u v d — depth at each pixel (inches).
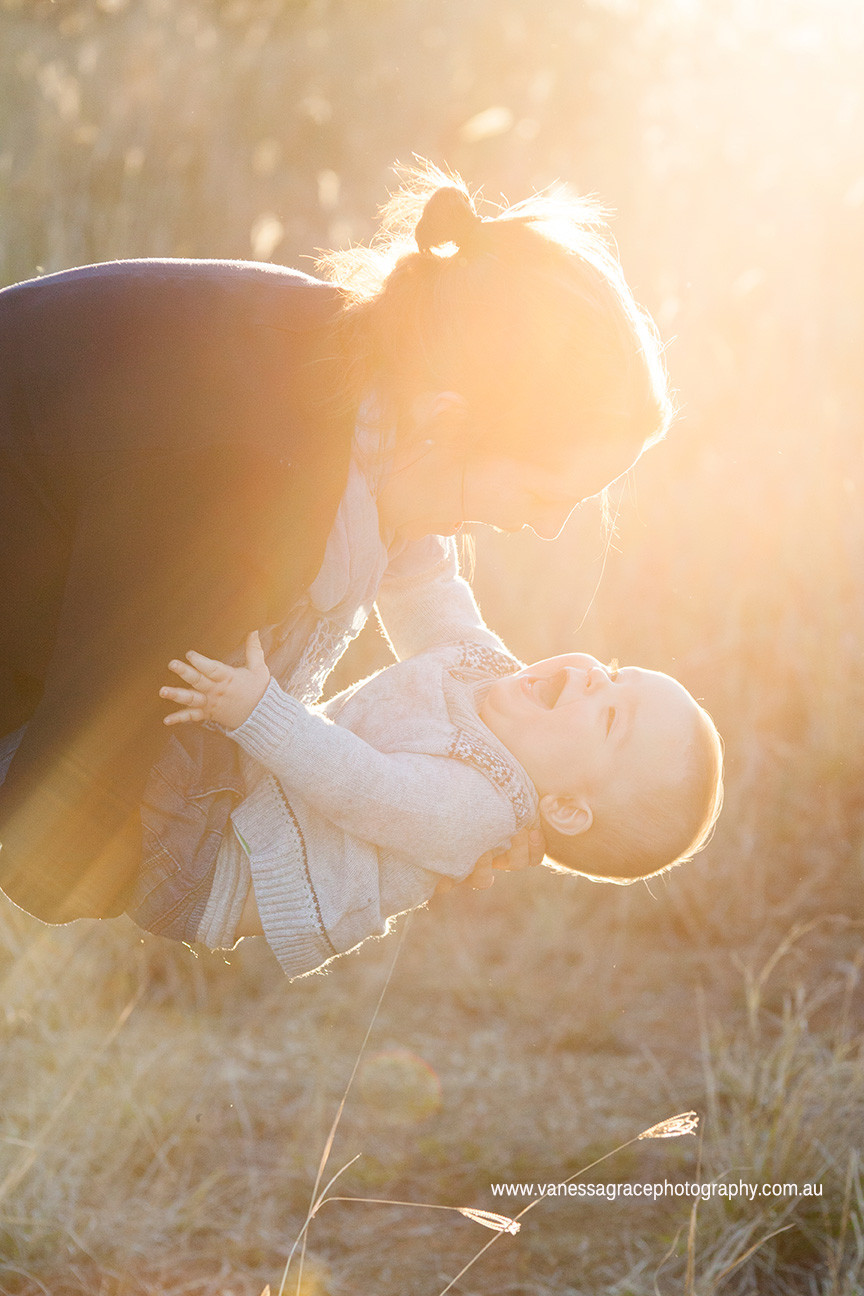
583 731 83.3
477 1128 152.9
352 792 71.4
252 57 315.9
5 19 317.7
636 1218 136.6
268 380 66.5
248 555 64.1
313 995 181.2
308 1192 143.0
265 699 68.6
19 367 67.5
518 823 79.5
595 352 67.7
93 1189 138.6
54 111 273.7
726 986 179.5
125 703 64.9
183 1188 139.0
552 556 221.3
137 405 65.0
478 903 196.9
